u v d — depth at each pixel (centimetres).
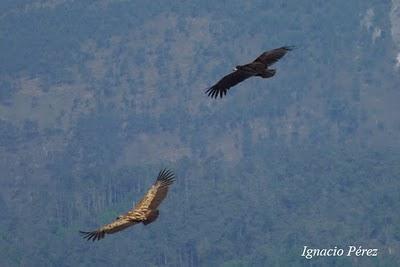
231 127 18425
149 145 18412
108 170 15875
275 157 16012
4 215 15350
